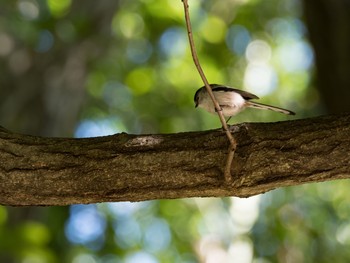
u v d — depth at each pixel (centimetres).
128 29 2019
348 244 1766
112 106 2120
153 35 2016
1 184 566
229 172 539
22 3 1434
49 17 1439
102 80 2064
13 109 1405
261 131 564
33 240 762
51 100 1450
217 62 2002
